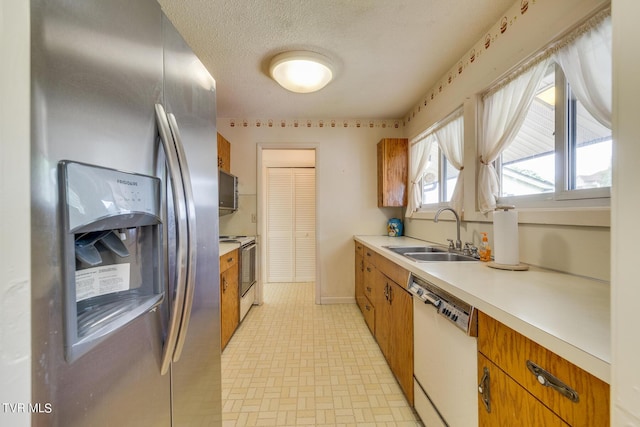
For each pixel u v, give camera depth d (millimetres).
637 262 410
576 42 1144
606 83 1049
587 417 571
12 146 426
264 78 2295
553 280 1118
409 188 3092
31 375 435
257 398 1642
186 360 931
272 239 4488
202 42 1804
